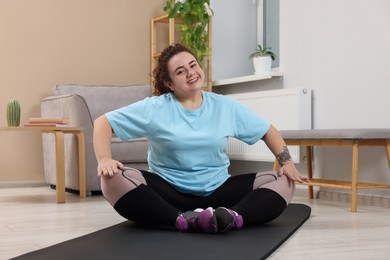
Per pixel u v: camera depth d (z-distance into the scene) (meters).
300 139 3.54
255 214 2.35
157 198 2.29
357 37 3.65
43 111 4.61
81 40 5.00
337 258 1.87
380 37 3.48
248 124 2.50
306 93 4.02
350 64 3.71
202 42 5.04
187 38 4.96
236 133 2.50
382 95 3.47
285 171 2.45
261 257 1.80
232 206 2.49
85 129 4.08
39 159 4.82
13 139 4.72
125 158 4.12
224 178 2.52
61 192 3.60
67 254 1.85
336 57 3.82
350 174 3.74
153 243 2.01
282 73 4.35
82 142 3.93
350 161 3.74
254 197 2.37
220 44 5.17
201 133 2.41
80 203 3.59
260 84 4.65
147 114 2.40
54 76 4.89
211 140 2.41
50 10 4.88
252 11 5.28
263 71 4.53
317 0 3.98
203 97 2.49
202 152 2.43
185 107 2.45
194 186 2.45
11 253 1.96
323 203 3.57
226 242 2.04
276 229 2.34
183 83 2.39
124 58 5.18
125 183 2.27
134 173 2.35
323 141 3.39
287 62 4.31
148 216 2.28
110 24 5.12
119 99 4.73
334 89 3.85
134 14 5.22
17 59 4.75
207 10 5.07
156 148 2.46
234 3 5.21
